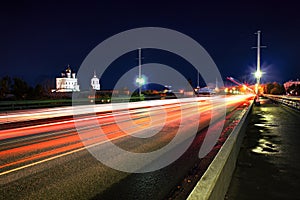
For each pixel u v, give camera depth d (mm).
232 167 5340
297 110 20984
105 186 5309
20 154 7852
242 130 8492
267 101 38969
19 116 19797
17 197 4750
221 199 3676
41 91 36844
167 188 5262
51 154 7855
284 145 8461
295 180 5176
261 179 5215
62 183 5449
